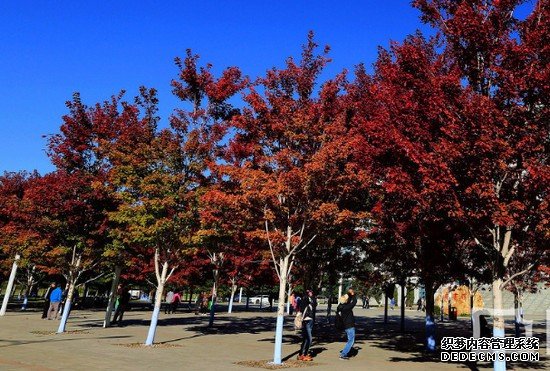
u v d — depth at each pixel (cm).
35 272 3144
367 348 1497
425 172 882
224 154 1480
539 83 866
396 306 5862
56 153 1706
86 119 1747
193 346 1392
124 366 955
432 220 1181
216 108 1588
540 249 972
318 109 1323
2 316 2355
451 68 1089
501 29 972
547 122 906
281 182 1160
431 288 1457
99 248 1705
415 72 1051
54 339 1427
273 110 1362
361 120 1227
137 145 1520
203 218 1345
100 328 1869
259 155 1335
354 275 1931
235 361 1111
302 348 1201
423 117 993
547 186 837
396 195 1147
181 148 1490
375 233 1544
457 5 1042
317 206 1214
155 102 1705
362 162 1168
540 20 927
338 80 1367
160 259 1650
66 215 1627
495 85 981
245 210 1255
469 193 875
